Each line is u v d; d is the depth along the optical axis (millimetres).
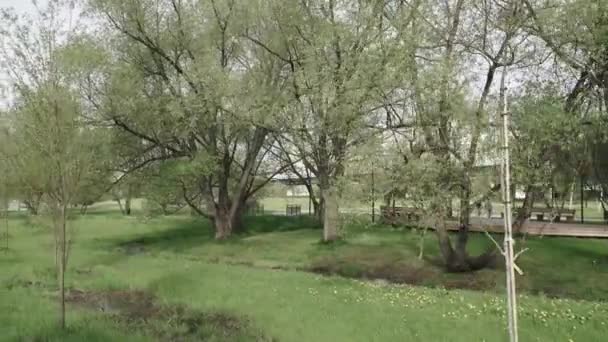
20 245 26984
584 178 22875
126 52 29703
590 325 10438
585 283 17125
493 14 19219
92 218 46469
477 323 10719
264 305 12914
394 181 17359
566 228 25141
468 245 23281
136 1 27875
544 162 17422
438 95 16688
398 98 18703
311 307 12492
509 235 7113
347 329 10398
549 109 16266
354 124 18109
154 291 15297
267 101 23609
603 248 22203
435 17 19203
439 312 11836
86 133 12055
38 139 10555
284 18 24828
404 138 17938
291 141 22250
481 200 16688
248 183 34781
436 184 17156
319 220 38469
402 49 17906
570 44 17562
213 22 29172
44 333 10188
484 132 16141
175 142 31016
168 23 29219
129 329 10914
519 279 17844
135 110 28031
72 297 14680
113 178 29750
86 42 24438
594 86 17938
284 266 22344
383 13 20094
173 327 11297
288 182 42031
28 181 11289
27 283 16734
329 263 22359
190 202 31203
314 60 19266
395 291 15102
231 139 31547
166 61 29656
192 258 24578
